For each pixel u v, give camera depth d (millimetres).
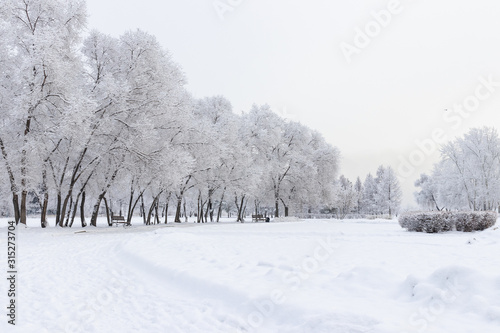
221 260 8820
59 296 6527
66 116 18406
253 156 41594
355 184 102250
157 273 8008
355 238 14344
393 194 70125
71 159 24969
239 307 5242
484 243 11812
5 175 20438
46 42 18297
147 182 27391
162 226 26562
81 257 11164
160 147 26516
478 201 43500
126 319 5219
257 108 44438
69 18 21859
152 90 24719
